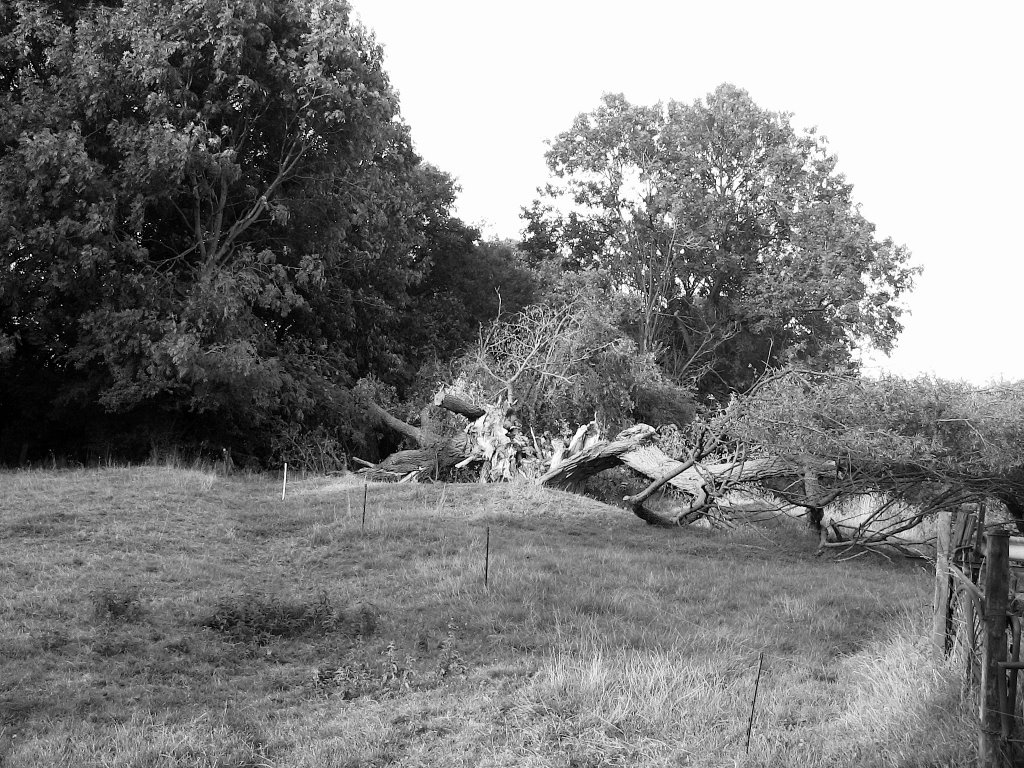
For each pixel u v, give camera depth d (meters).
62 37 24.28
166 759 7.14
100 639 9.90
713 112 46.62
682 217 44.91
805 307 43.81
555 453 23.38
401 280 33.94
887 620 11.50
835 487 16.17
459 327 37.38
